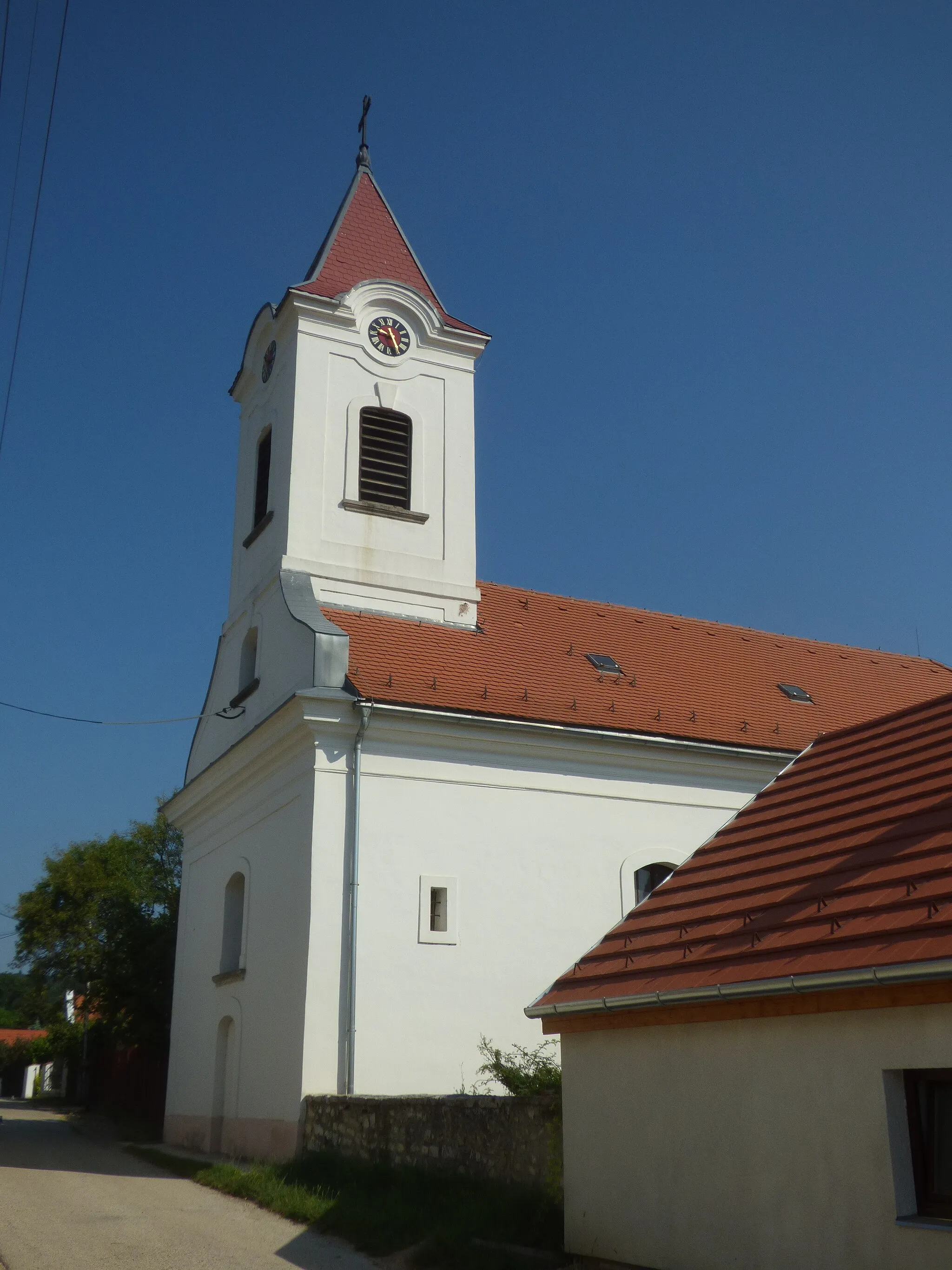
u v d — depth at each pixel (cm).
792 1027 860
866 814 1010
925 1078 785
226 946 2214
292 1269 1062
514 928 1944
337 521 2325
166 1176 1814
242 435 2697
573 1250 1021
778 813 1128
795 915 909
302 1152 1692
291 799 1961
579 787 2080
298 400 2364
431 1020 1838
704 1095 922
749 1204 866
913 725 1162
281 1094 1809
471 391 2561
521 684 2189
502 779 2016
